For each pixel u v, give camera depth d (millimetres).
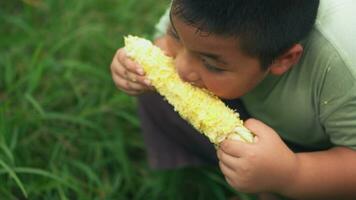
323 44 1380
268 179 1449
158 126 1984
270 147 1428
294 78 1476
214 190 1995
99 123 2154
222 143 1463
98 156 2057
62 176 1953
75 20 2479
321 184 1507
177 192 2029
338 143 1537
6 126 1995
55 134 2092
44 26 2477
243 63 1330
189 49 1330
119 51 1643
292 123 1606
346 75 1376
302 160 1497
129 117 2141
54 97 2203
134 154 2195
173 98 1499
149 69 1534
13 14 2553
